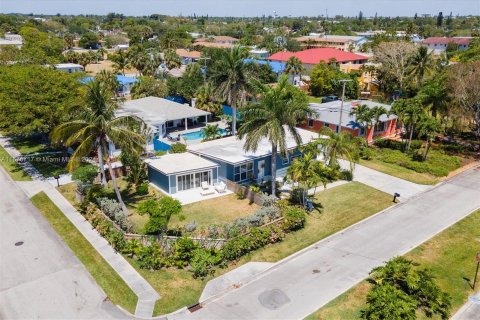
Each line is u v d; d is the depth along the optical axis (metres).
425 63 58.50
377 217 28.62
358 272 21.75
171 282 20.73
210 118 56.91
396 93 67.12
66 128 25.62
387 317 17.17
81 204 28.45
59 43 97.38
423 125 39.53
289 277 21.30
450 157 41.59
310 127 49.94
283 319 18.08
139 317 18.22
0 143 45.72
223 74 44.22
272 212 26.25
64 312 18.42
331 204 30.62
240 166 33.88
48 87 35.09
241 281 20.94
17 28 148.38
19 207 29.55
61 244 24.27
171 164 33.28
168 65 93.50
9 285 20.28
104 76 65.94
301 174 27.92
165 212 23.64
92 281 20.69
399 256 21.92
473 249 24.38
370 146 45.91
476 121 44.44
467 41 130.38
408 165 39.00
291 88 47.88
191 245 22.36
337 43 139.75
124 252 23.12
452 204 30.98
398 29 185.62
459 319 18.38
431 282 19.27
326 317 18.22
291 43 131.75
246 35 177.75
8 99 35.22
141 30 184.50
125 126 27.09
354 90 71.38
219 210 29.31
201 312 18.56
